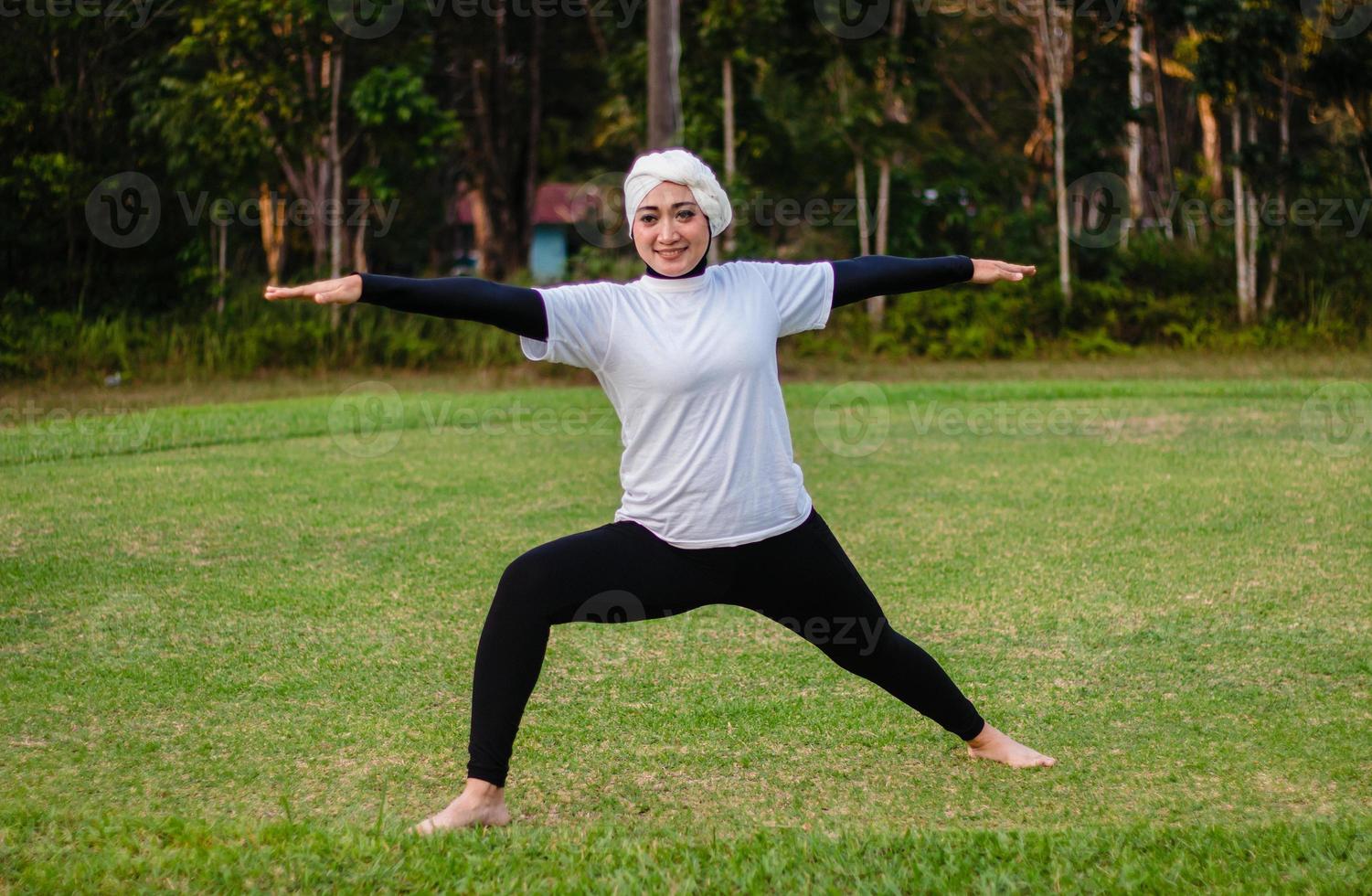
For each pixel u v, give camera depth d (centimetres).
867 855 291
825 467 853
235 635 479
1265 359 1578
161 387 1419
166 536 639
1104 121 1841
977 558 596
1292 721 387
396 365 1623
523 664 311
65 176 1560
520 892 273
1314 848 288
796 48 1750
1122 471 822
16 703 404
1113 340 1769
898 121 1895
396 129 1631
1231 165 1741
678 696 416
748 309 305
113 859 284
